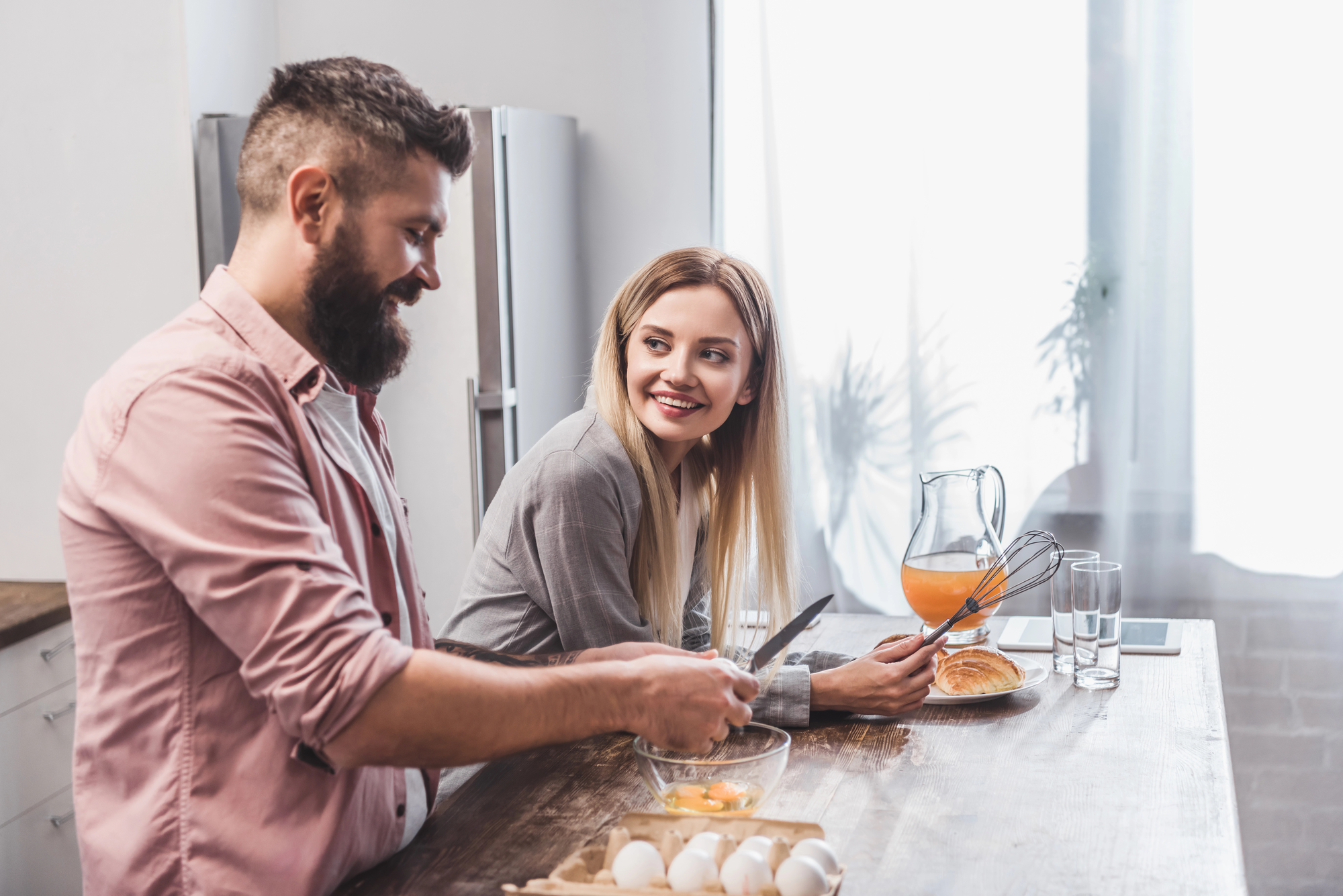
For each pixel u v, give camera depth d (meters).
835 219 2.76
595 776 1.14
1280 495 2.57
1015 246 2.67
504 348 2.55
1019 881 0.89
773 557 1.55
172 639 0.89
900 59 2.70
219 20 2.67
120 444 0.84
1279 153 2.52
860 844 0.96
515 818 1.04
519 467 1.41
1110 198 2.61
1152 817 1.00
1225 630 2.62
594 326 3.03
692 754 1.07
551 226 2.81
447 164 0.99
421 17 3.03
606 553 1.34
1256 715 2.62
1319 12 2.48
